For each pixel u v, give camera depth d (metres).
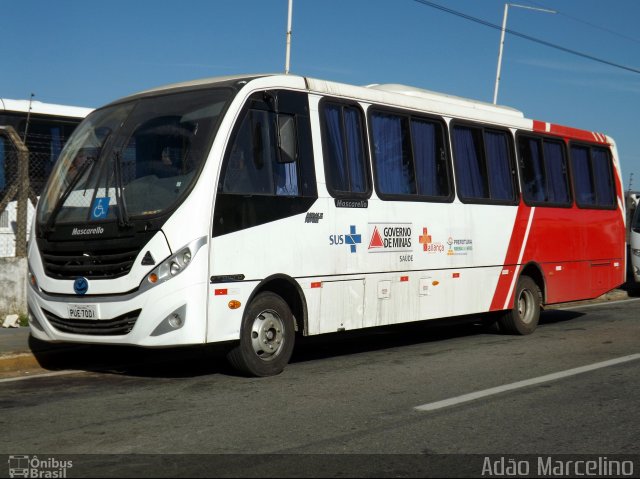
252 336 9.22
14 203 15.48
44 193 9.70
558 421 7.16
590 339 12.74
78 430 6.80
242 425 6.94
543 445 6.39
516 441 6.50
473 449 6.25
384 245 10.85
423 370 9.80
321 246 9.92
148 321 8.47
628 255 24.28
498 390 8.50
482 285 12.63
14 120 17.92
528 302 13.65
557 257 14.38
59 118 18.47
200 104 9.24
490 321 13.62
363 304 10.52
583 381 9.02
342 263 10.21
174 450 6.15
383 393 8.34
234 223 8.90
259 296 9.26
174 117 9.23
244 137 9.16
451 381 9.04
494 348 11.82
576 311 17.47
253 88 9.33
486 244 12.73
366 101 10.88
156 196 8.73
